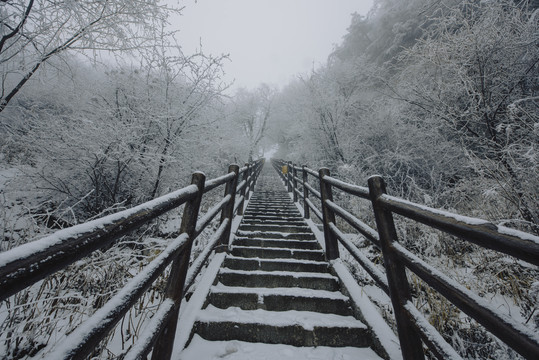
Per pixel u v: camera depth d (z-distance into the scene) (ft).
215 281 7.63
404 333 4.17
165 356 4.16
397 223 12.53
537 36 12.68
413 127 18.66
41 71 12.25
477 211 11.14
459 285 3.05
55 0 10.41
